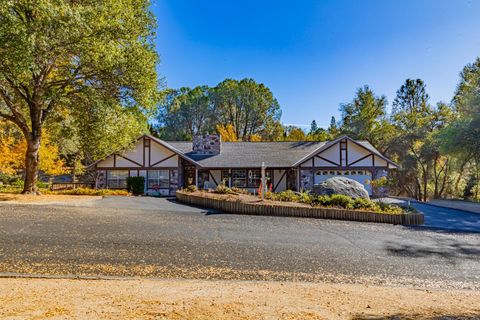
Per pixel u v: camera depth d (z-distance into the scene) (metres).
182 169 24.52
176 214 12.59
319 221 12.08
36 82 15.55
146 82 16.39
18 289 4.65
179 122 51.16
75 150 25.91
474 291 5.60
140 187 23.14
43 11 11.75
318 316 3.67
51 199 15.10
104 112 15.36
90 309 3.72
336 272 6.58
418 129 31.59
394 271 6.72
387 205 13.92
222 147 26.89
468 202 20.67
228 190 17.72
